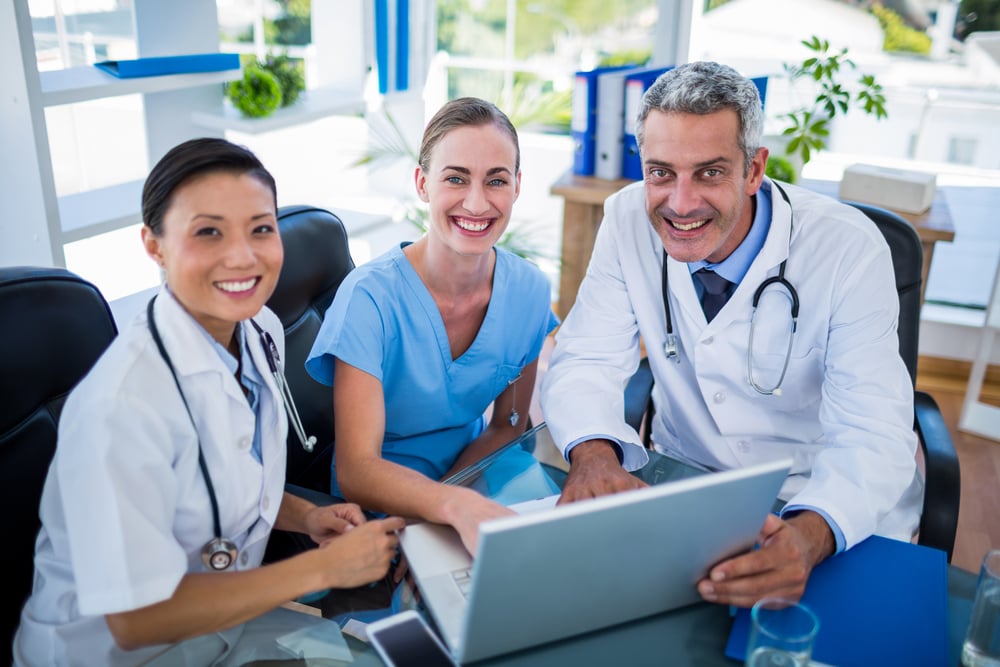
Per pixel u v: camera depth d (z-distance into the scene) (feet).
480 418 5.66
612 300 5.12
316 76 10.06
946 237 7.76
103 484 2.94
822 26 9.68
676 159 4.20
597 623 3.06
